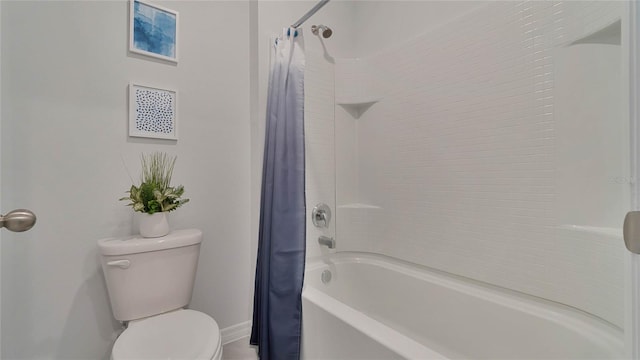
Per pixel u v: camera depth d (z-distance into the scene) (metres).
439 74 1.49
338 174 1.87
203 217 1.56
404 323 1.55
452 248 1.44
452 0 1.47
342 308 1.09
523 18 1.17
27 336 1.12
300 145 1.37
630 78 0.47
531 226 1.15
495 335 1.19
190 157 1.51
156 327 1.05
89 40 1.24
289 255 1.33
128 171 1.33
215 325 1.06
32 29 1.12
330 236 1.80
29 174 1.12
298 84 1.39
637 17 0.46
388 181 1.76
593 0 0.97
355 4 2.01
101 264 1.26
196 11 1.54
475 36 1.33
